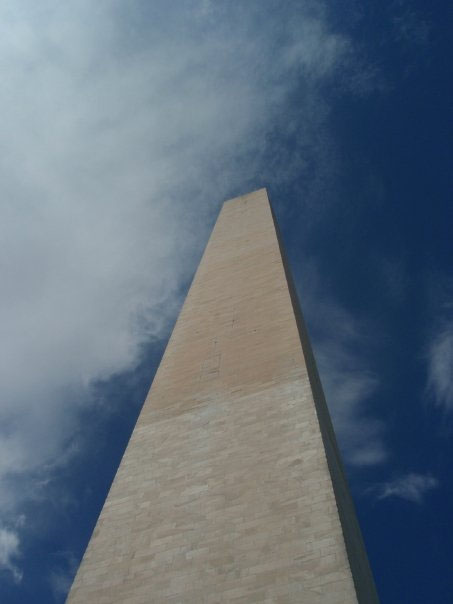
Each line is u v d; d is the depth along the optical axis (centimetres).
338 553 830
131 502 1097
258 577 847
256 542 905
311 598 783
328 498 929
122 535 1027
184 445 1197
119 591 919
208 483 1071
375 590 1209
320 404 1330
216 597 845
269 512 951
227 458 1114
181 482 1100
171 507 1050
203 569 899
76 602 926
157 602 876
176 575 908
